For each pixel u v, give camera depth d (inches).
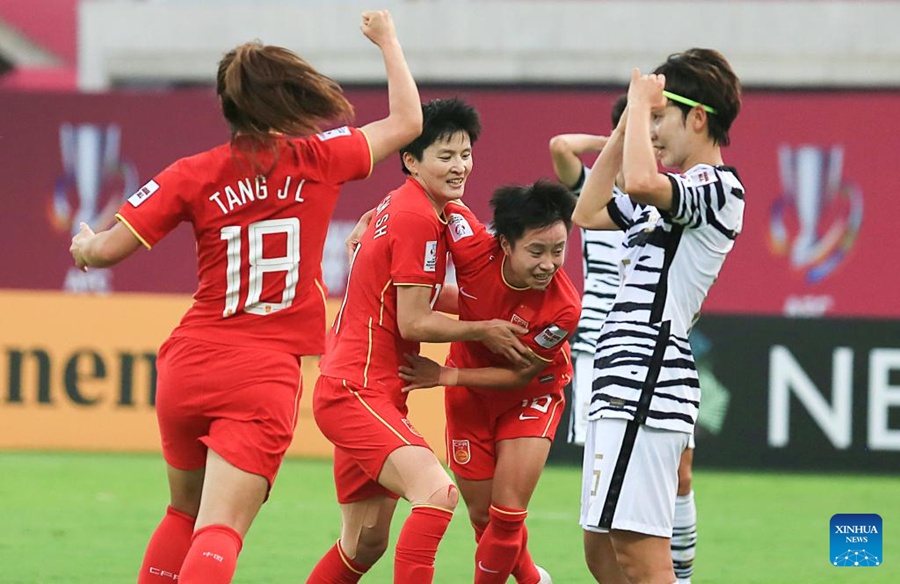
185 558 602.2
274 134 591.5
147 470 1352.1
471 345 715.4
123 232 589.0
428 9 2810.0
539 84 2783.0
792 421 1405.0
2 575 871.1
